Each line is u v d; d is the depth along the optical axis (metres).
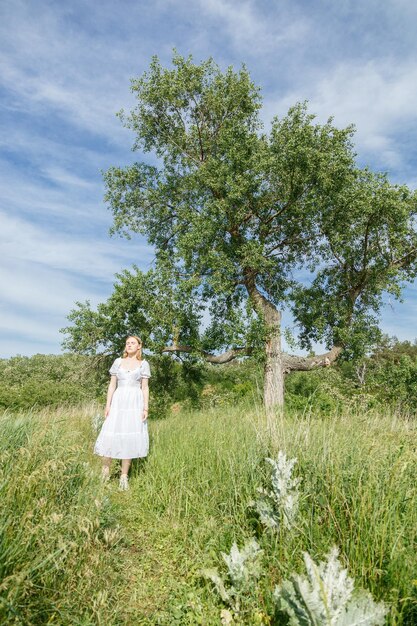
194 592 2.57
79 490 3.05
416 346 36.44
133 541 3.35
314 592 1.87
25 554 2.13
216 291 15.33
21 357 51.16
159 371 17.89
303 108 15.59
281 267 18.38
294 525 2.70
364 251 16.95
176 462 4.74
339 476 2.99
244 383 18.22
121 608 2.37
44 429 3.49
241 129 16.09
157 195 17.95
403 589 2.02
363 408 5.42
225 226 16.11
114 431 5.03
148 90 17.44
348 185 15.91
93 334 15.96
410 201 15.88
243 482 3.55
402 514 2.57
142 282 16.11
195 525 3.47
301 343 18.92
